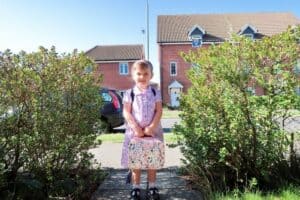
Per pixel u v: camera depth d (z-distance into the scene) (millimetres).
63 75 2348
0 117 2088
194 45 20641
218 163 2377
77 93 2402
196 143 2352
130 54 22938
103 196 2309
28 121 2166
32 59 2250
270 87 2174
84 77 2477
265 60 2178
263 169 2303
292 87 2158
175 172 2791
